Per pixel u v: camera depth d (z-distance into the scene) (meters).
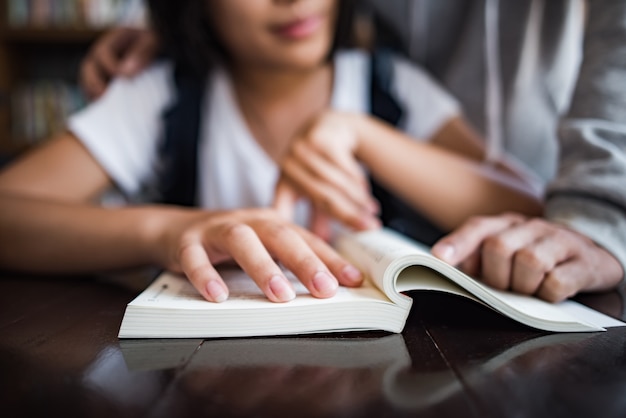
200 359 0.27
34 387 0.24
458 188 0.61
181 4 0.72
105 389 0.23
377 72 0.80
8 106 1.37
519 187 0.63
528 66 0.79
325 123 0.61
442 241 0.38
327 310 0.30
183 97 0.76
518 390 0.23
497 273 0.37
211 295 0.31
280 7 0.62
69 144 0.68
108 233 0.45
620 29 0.47
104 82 0.81
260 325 0.30
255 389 0.23
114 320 0.33
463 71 0.84
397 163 0.62
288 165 0.56
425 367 0.26
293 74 0.72
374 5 0.86
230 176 0.77
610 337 0.30
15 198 0.52
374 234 0.45
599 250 0.39
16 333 0.31
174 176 0.77
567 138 0.48
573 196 0.44
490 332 0.31
